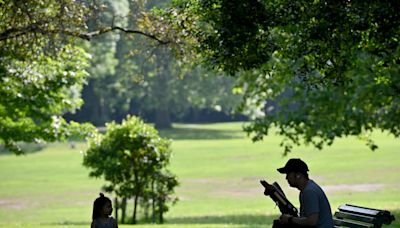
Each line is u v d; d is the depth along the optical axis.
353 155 136.62
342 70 31.19
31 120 56.41
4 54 40.47
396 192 85.50
